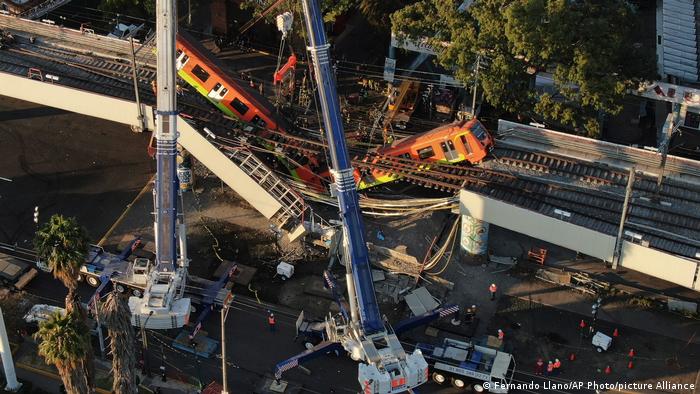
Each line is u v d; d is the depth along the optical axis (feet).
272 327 273.95
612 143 309.42
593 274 294.46
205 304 275.80
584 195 289.53
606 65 306.55
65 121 353.51
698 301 283.79
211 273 293.23
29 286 286.25
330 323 262.06
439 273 294.05
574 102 336.29
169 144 266.57
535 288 289.74
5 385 254.47
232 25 386.93
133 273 275.59
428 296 283.79
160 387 254.47
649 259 265.95
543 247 303.89
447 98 348.38
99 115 322.55
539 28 302.66
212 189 325.42
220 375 260.42
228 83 313.12
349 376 262.06
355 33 395.96
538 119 338.13
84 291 284.20
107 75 334.24
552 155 305.94
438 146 304.30
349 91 365.40
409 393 246.47
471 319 277.03
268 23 371.76
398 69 369.09
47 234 235.81
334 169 262.06
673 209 283.59
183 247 275.59
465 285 290.76
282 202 301.43
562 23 304.71
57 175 329.31
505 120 329.72
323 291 287.48
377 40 391.45
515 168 301.84
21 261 290.35
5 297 280.92
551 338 272.92
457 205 293.64
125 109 316.81
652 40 392.27
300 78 368.07
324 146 314.96
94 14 395.55
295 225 301.22
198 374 259.80
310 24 263.70
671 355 268.00
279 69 344.08
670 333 274.77
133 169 333.21
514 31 300.40
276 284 290.15
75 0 401.90
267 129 318.24
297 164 311.47
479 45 309.22
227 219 313.32
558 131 322.96
